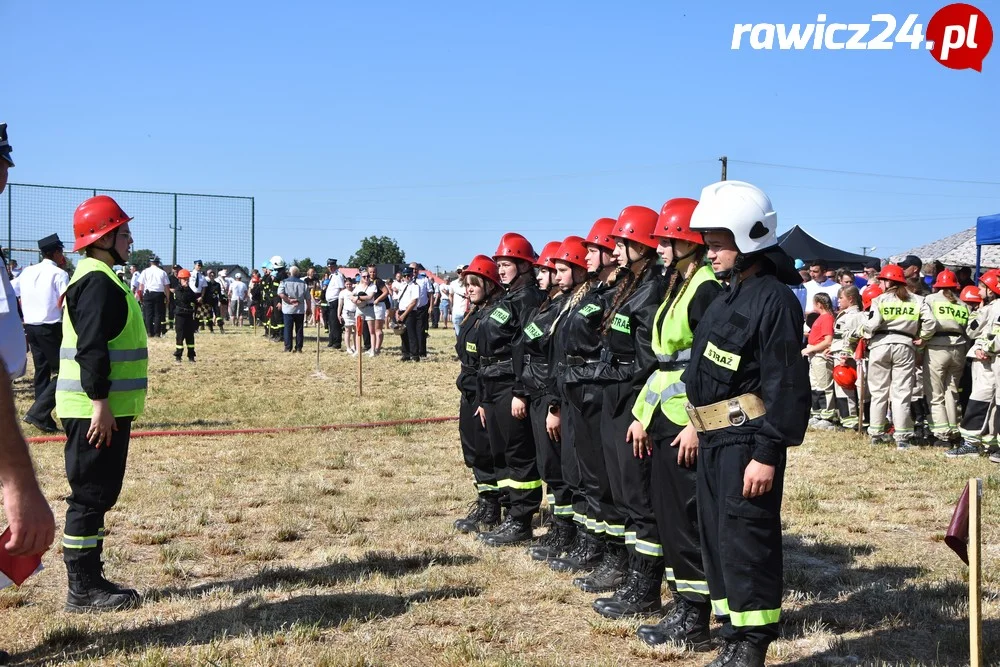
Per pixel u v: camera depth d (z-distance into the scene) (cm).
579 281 645
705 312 443
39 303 1175
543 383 658
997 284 1039
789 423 402
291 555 671
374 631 517
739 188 429
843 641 505
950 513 792
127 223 559
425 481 927
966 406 1088
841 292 1235
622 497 554
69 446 546
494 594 584
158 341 2700
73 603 550
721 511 424
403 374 1941
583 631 523
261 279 3231
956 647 496
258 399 1545
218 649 486
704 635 493
